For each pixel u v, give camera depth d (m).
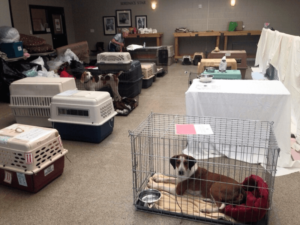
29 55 5.56
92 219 1.85
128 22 9.84
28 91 3.27
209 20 9.25
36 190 2.15
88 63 7.67
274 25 8.89
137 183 2.20
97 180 2.32
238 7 8.91
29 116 3.36
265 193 1.69
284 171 2.36
